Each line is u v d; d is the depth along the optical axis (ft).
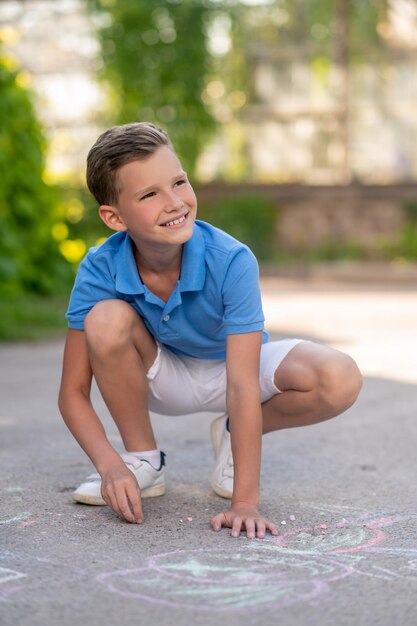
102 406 11.64
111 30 45.73
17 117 19.86
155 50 45.73
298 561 5.82
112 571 5.60
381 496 7.50
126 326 6.84
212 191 46.09
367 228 45.06
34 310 19.95
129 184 6.33
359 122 50.93
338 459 8.86
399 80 50.11
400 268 38.04
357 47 49.90
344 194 44.98
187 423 10.71
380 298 27.66
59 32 49.75
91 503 7.14
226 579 5.47
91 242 26.58
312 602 5.11
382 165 50.90
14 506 7.11
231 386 6.68
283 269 39.04
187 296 6.79
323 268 38.27
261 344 6.91
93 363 6.97
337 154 49.62
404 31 49.55
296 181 46.85
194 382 7.44
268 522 6.41
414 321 21.22
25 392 12.64
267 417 7.43
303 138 51.08
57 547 6.08
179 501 7.29
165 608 5.01
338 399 6.91
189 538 6.29
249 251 6.89
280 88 50.98
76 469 8.38
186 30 45.65
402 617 4.91
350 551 6.04
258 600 5.14
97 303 6.95
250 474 6.59
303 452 9.18
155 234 6.35
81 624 4.80
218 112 50.65
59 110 50.78
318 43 49.88
